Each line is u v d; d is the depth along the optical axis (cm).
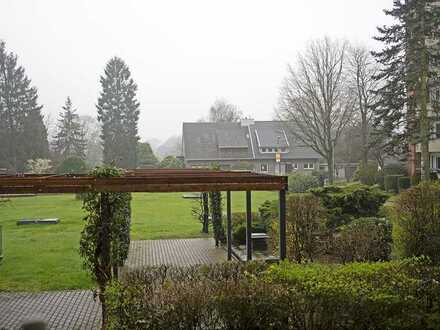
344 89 3148
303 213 889
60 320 672
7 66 4369
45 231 1533
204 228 1549
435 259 810
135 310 443
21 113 4384
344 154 3912
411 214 834
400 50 2248
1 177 654
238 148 5103
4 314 700
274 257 929
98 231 607
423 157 2133
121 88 4906
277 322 453
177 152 7725
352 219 1096
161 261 1100
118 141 4809
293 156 5044
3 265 1027
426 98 2131
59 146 4991
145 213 2092
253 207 2289
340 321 456
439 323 454
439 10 2061
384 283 487
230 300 447
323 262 821
